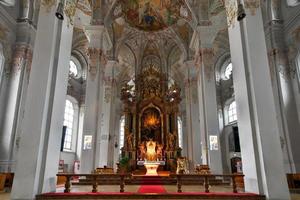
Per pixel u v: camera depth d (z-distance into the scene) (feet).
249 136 22.62
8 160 35.50
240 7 24.72
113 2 48.67
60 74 25.27
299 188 30.89
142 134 73.05
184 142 80.89
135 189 28.48
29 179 20.77
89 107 42.11
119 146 80.33
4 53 37.91
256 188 21.13
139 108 75.20
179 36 62.28
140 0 56.85
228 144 65.82
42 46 24.25
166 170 66.13
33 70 23.50
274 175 20.47
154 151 68.08
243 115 23.97
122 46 70.69
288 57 38.58
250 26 24.52
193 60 60.49
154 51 75.10
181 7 53.11
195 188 30.55
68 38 27.63
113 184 36.63
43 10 25.40
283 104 37.19
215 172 39.11
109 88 59.88
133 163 66.49
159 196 22.12
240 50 24.95
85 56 73.67
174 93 75.31
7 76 38.27
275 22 40.50
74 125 69.05
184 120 82.43
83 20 55.83
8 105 37.24
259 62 23.45
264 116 21.95
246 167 23.07
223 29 59.36
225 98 68.95
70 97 68.39
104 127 56.85
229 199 21.12
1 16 37.09
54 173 23.47
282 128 36.94
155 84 76.74
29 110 22.45
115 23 59.47
